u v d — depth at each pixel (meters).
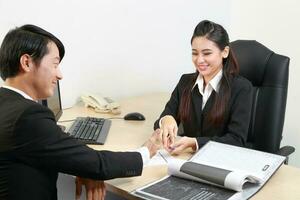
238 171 1.15
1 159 0.94
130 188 1.14
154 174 1.24
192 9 2.81
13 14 1.80
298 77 2.62
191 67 2.93
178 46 2.78
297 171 1.25
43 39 1.02
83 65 2.19
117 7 2.29
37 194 0.97
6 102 0.98
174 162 1.22
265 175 1.17
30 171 0.96
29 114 0.94
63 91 2.12
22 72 1.01
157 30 2.59
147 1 2.47
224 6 3.02
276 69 1.83
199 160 1.29
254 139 1.87
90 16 2.16
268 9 2.74
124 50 2.41
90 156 1.05
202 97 1.72
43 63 1.02
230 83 1.67
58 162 0.99
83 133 1.61
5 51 1.00
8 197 0.95
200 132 1.72
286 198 1.07
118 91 2.43
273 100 1.82
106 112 2.04
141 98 2.47
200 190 1.09
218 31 1.61
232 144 1.51
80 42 2.14
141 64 2.54
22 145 0.93
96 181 1.19
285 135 2.73
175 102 1.84
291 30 2.63
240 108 1.62
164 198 1.04
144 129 1.74
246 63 1.90
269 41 2.78
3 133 0.92
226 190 1.09
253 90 1.80
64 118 1.92
